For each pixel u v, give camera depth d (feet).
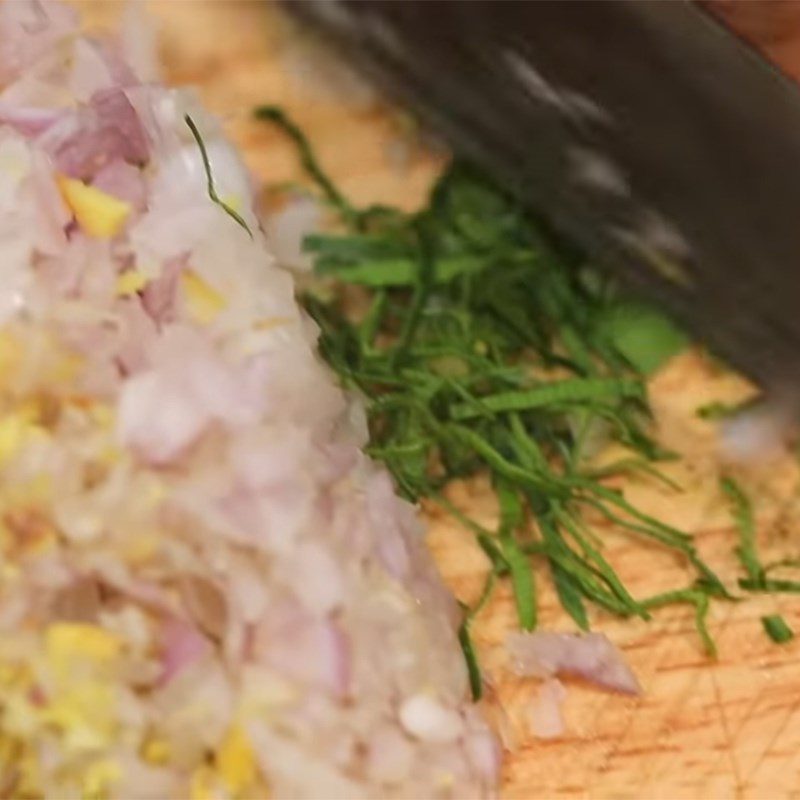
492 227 0.78
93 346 0.68
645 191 0.76
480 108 0.78
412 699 0.68
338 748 0.67
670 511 0.74
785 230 0.75
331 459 0.69
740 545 0.74
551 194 0.78
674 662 0.72
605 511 0.74
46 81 0.73
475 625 0.72
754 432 0.75
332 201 0.78
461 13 0.77
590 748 0.71
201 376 0.68
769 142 0.75
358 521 0.69
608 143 0.76
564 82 0.76
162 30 0.80
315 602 0.67
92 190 0.70
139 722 0.66
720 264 0.76
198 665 0.67
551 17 0.76
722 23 0.75
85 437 0.67
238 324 0.69
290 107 0.79
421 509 0.74
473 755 0.69
